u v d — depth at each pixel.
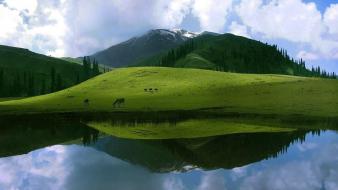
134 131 61.81
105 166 37.66
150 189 29.42
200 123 68.81
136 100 103.44
